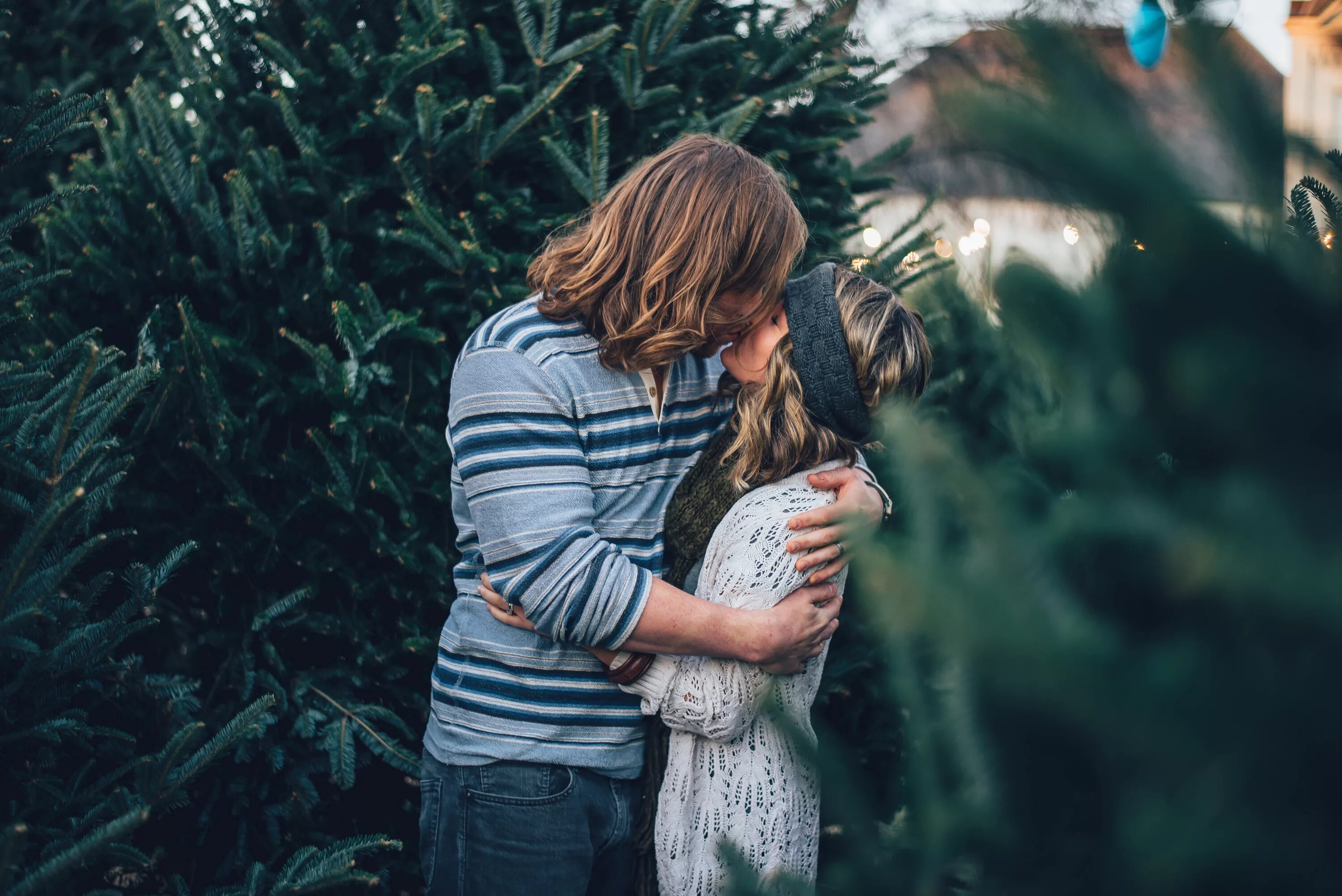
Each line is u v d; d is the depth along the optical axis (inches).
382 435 66.7
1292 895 14.2
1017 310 20.3
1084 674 15.2
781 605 49.8
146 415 63.5
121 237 68.4
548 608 48.2
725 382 56.0
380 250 69.9
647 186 50.0
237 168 70.3
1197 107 17.6
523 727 51.6
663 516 54.5
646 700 51.3
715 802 50.9
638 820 55.1
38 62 100.3
